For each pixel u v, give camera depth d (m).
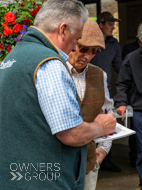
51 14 1.35
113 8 5.98
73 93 1.36
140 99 3.29
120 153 4.77
